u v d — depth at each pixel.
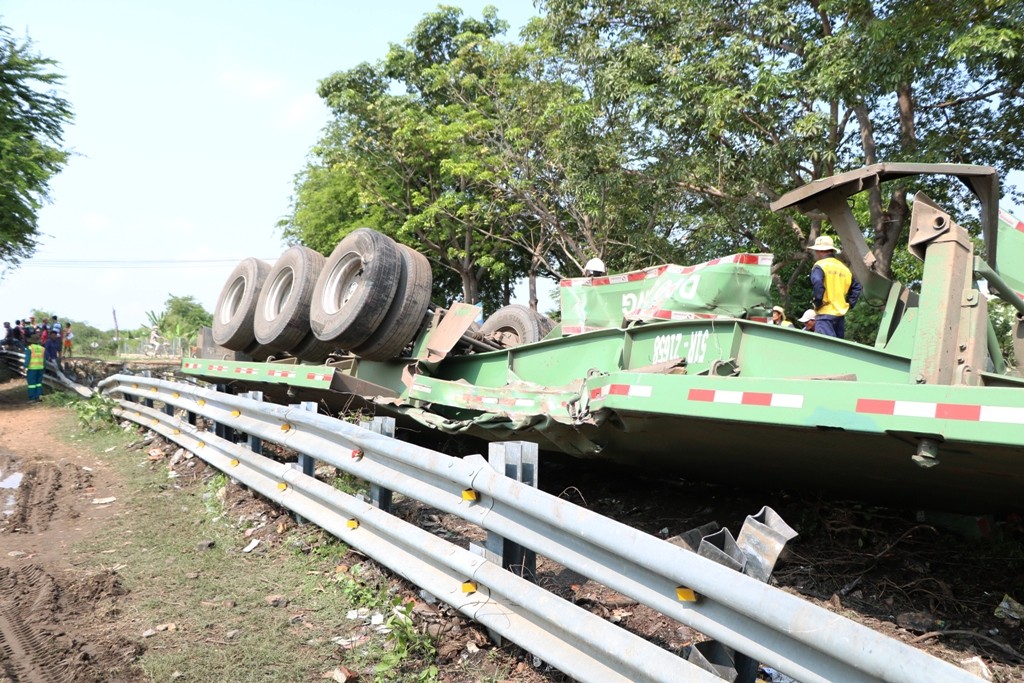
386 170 28.75
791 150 15.88
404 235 29.39
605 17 19.84
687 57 17.81
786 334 5.40
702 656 3.10
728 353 5.66
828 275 6.46
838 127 17.58
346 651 4.08
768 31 17.19
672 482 7.28
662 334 6.25
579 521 3.53
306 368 9.07
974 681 2.25
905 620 4.66
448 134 24.97
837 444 4.48
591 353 6.93
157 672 3.85
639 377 5.24
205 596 4.82
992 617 4.77
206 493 7.20
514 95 23.39
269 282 11.34
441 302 33.34
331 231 31.56
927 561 5.45
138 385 11.56
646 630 4.24
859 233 5.27
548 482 7.69
